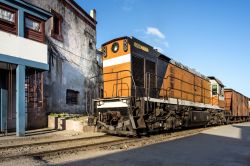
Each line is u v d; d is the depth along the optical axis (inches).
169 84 572.4
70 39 826.2
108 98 475.5
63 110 770.2
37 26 546.0
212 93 887.1
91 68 957.2
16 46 492.7
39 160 283.7
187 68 684.1
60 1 770.8
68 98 815.1
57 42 751.7
